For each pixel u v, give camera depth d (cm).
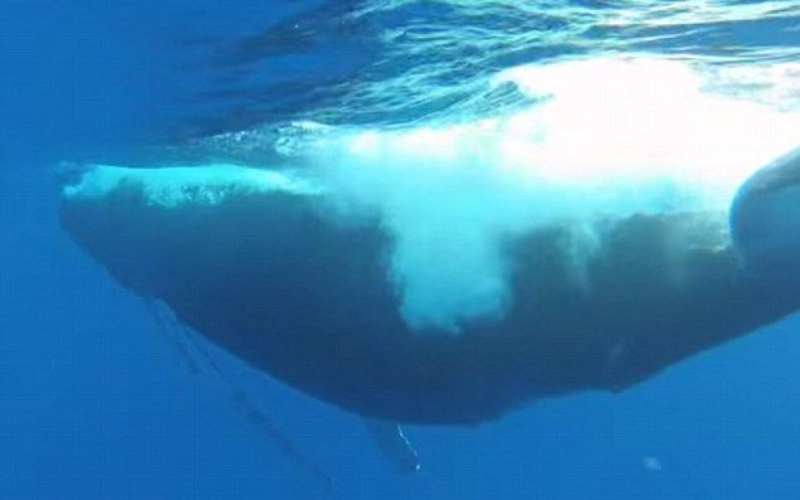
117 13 1045
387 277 1090
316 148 1198
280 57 1202
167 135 1498
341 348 1158
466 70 1248
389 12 1065
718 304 930
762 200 802
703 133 1052
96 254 1437
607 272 969
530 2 1049
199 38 1120
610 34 1162
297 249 1156
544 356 1032
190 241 1262
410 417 1184
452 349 1073
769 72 1295
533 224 1005
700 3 1075
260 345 1259
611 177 975
